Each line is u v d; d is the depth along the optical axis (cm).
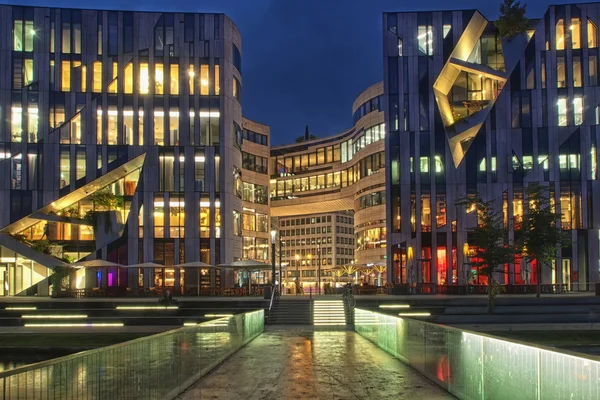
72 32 5962
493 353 994
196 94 6072
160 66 6066
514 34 5778
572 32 5700
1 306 4084
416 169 5738
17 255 5591
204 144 6038
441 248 5619
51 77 5884
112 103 5950
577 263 5488
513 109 5700
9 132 5775
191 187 5975
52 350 2838
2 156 5741
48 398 696
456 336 1213
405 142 5778
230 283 5975
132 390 970
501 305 4000
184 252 5906
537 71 5703
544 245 4197
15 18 5881
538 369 816
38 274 5606
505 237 4081
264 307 4019
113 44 6016
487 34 5894
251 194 7875
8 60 5825
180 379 1284
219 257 5928
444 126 5747
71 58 5934
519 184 5612
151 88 6019
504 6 5691
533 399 832
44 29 5906
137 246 5872
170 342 1208
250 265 4878
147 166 5944
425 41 5859
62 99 5878
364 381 1427
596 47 5650
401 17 5906
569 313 3866
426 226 5669
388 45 5891
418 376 1501
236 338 2103
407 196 5716
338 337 2733
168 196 5947
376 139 7912
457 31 5812
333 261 15975
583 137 5600
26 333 3481
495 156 5669
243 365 1720
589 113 5609
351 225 16838
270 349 2170
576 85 5647
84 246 5894
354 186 8756
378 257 7706
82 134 5872
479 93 5934
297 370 1614
